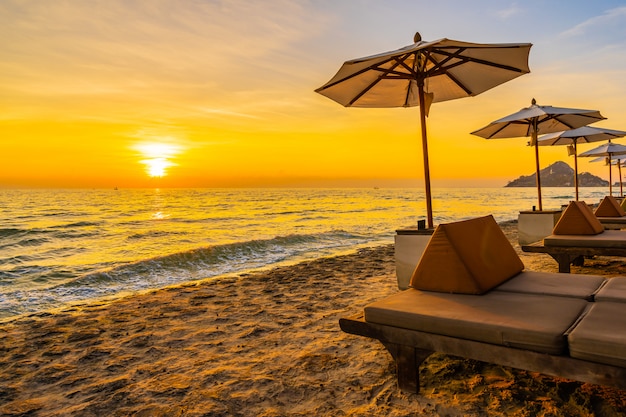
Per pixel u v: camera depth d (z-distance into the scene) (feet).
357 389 7.54
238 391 7.72
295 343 10.35
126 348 10.48
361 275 19.81
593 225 15.98
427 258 8.25
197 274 24.00
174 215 102.37
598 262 19.19
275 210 122.72
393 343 7.14
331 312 13.28
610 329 5.44
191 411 7.00
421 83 13.99
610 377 5.03
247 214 104.68
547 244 15.35
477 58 13.16
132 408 7.20
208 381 8.23
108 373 8.89
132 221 83.25
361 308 13.65
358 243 38.83
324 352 9.60
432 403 6.81
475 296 7.57
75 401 7.58
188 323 12.55
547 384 7.29
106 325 12.59
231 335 11.23
